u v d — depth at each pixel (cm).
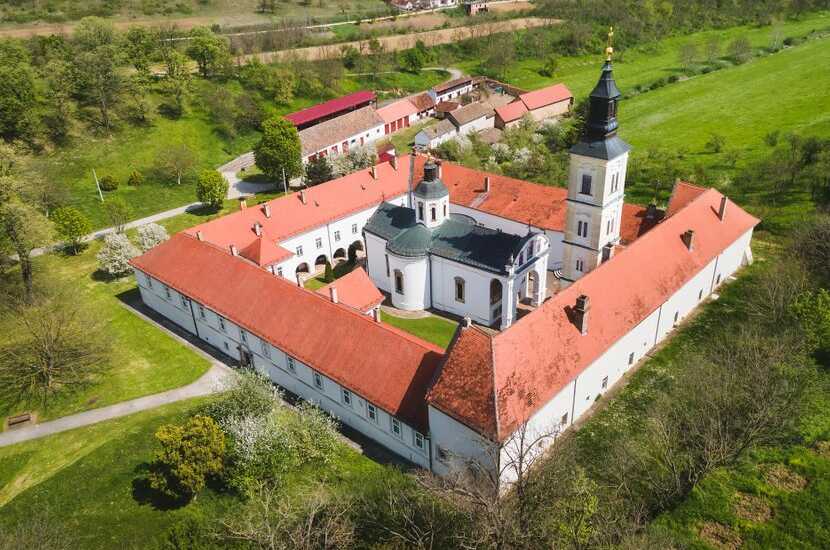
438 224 7419
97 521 4797
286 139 11062
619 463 4644
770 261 7925
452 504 4088
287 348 5956
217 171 11325
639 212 7688
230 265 6862
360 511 4322
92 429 5944
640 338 6128
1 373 6656
